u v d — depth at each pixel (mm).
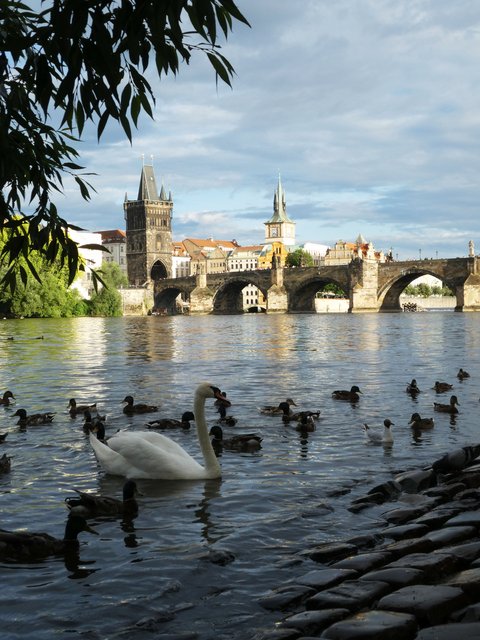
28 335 78750
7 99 6414
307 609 7750
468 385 29984
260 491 13102
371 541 10016
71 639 7320
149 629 7500
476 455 14797
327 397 26547
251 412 22922
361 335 76312
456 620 7062
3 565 9445
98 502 11727
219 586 8609
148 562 9477
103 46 5465
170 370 37625
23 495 13023
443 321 120562
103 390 28969
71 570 9250
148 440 14727
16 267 7352
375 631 6730
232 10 5375
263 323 125375
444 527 10359
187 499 12594
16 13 6156
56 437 18797
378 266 197250
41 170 6965
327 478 14125
